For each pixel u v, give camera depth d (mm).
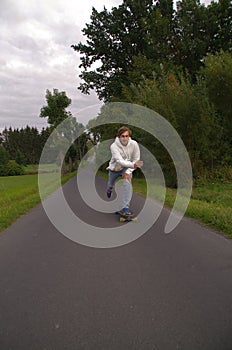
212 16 28938
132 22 33562
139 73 28016
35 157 111000
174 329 2527
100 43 33719
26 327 2602
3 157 81250
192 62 29500
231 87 14492
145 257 4328
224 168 14367
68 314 2799
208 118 13891
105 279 3576
